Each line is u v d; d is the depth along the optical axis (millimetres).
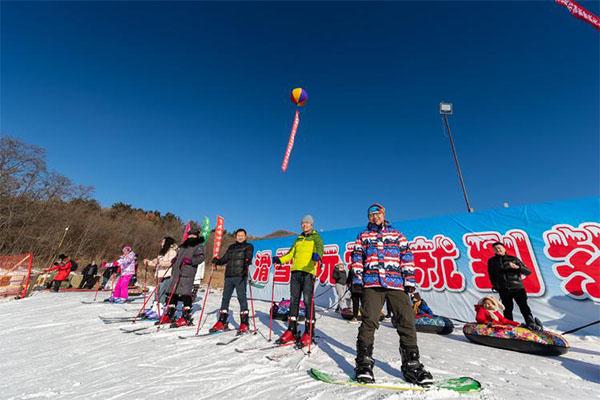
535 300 6023
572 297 5680
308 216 4176
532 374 2922
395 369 2691
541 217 6398
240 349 3346
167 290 5297
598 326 5289
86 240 27688
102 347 3418
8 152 23078
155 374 2510
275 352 3219
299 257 3943
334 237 10102
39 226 24453
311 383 2281
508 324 4465
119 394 2082
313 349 3379
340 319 6887
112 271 12586
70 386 2252
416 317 5785
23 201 24234
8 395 2086
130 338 3857
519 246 6488
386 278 2480
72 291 11820
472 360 3398
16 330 4375
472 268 7020
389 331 5203
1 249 21922
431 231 7871
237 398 2004
